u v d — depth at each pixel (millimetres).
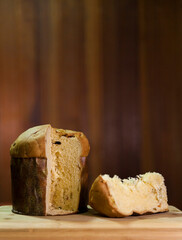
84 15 2059
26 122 2043
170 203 2062
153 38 2080
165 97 2082
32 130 1391
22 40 2045
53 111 2049
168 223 1208
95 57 2061
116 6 2066
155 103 2078
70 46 2053
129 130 2064
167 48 2084
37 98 2045
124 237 1146
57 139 1398
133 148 2064
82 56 2057
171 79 2088
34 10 2041
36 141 1327
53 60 2051
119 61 2068
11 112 2041
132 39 2072
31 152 1324
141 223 1203
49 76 2049
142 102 2072
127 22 2072
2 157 2031
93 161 2049
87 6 2059
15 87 2045
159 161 2068
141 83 2072
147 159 2064
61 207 1385
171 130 2078
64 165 1398
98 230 1144
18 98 2043
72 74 2055
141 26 2074
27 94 2045
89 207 1521
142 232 1151
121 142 2062
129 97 2070
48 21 2049
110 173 2053
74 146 1413
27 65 2045
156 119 2076
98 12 2062
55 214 1325
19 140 1380
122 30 2070
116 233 1146
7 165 2031
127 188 1358
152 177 1429
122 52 2070
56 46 2051
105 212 1287
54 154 1392
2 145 2035
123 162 2059
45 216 1312
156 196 1392
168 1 2084
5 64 2045
